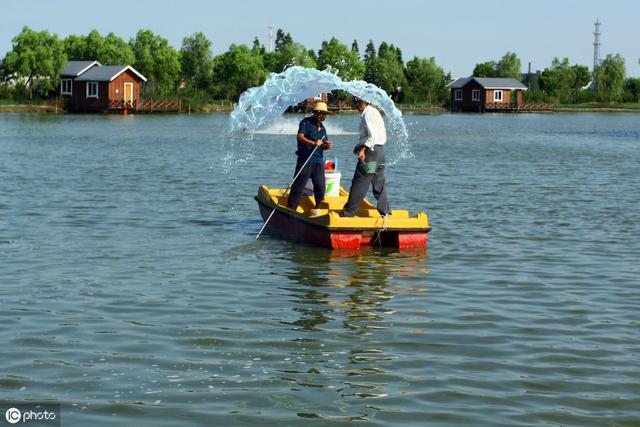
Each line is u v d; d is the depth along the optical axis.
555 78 157.62
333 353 9.35
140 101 104.38
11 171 28.78
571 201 22.03
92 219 18.30
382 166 15.11
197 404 7.90
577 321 10.67
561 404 7.96
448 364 9.02
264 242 15.78
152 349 9.40
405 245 15.30
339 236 14.98
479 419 7.62
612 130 71.06
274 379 8.55
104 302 11.36
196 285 12.39
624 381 8.55
